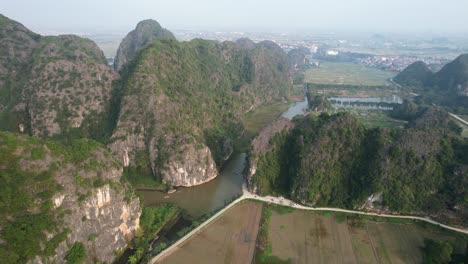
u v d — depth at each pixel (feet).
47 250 213.05
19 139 239.91
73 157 255.70
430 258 263.49
